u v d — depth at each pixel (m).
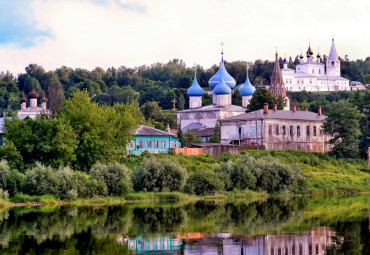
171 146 136.50
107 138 114.44
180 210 86.19
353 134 143.75
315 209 89.12
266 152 136.38
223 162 124.44
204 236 66.44
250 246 61.50
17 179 93.06
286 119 145.62
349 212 85.56
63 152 106.38
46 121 110.94
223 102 193.75
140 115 143.38
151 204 92.69
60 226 71.69
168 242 63.19
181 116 199.50
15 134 107.00
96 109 118.06
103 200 94.44
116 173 99.06
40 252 57.97
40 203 90.38
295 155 139.12
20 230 69.00
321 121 152.88
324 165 137.00
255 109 173.75
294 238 65.50
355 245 61.72
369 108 160.00
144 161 103.81
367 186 124.50
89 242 62.81
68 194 92.75
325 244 62.34
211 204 93.94
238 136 146.88
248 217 80.00
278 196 109.81
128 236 66.19
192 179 105.94
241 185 109.56
